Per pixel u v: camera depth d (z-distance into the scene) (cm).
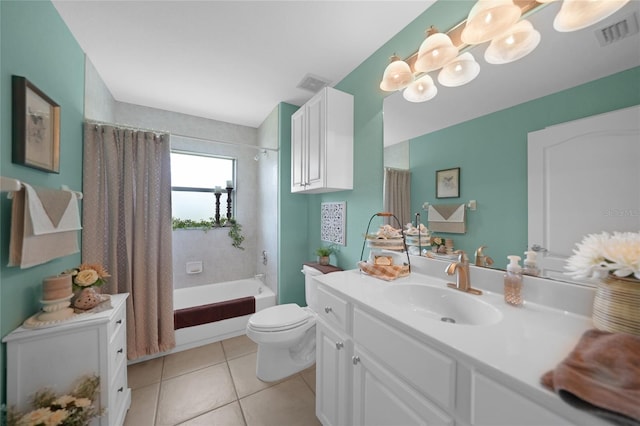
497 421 57
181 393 163
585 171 84
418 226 143
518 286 92
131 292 193
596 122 82
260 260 329
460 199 122
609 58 80
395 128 159
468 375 64
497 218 108
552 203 92
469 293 107
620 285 65
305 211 280
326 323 127
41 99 125
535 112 97
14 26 108
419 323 79
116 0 136
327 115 184
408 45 153
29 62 119
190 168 310
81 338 115
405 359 81
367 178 183
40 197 113
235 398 159
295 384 172
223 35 164
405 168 152
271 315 179
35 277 123
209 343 228
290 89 236
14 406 102
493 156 110
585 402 45
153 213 204
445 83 129
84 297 127
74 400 105
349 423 110
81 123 178
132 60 191
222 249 319
